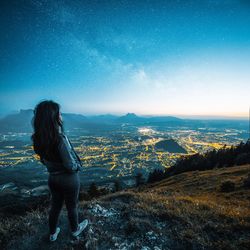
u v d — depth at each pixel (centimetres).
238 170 2847
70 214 385
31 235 443
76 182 346
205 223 530
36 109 327
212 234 484
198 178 2936
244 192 1606
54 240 412
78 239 418
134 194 772
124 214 568
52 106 322
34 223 501
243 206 1078
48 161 332
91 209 598
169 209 625
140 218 547
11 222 521
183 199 787
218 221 548
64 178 334
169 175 5544
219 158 5103
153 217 558
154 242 446
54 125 318
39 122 317
